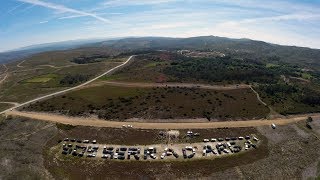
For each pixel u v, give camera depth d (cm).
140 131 13538
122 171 10981
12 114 15625
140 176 10762
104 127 13850
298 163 12075
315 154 12825
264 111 16288
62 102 16975
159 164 11312
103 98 17338
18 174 10788
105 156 11738
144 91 18400
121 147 12394
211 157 11869
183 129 13850
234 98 17662
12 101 17912
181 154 11962
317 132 14638
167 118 14838
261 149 12700
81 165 11306
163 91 18325
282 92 19325
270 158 12194
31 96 18700
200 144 12738
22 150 12206
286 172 11494
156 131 13588
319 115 16500
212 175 10938
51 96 18400
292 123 15175
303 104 17762
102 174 10838
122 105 16188
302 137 13962
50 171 10969
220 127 14188
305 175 11431
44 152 12131
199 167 11256
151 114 15138
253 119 15350
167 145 12575
